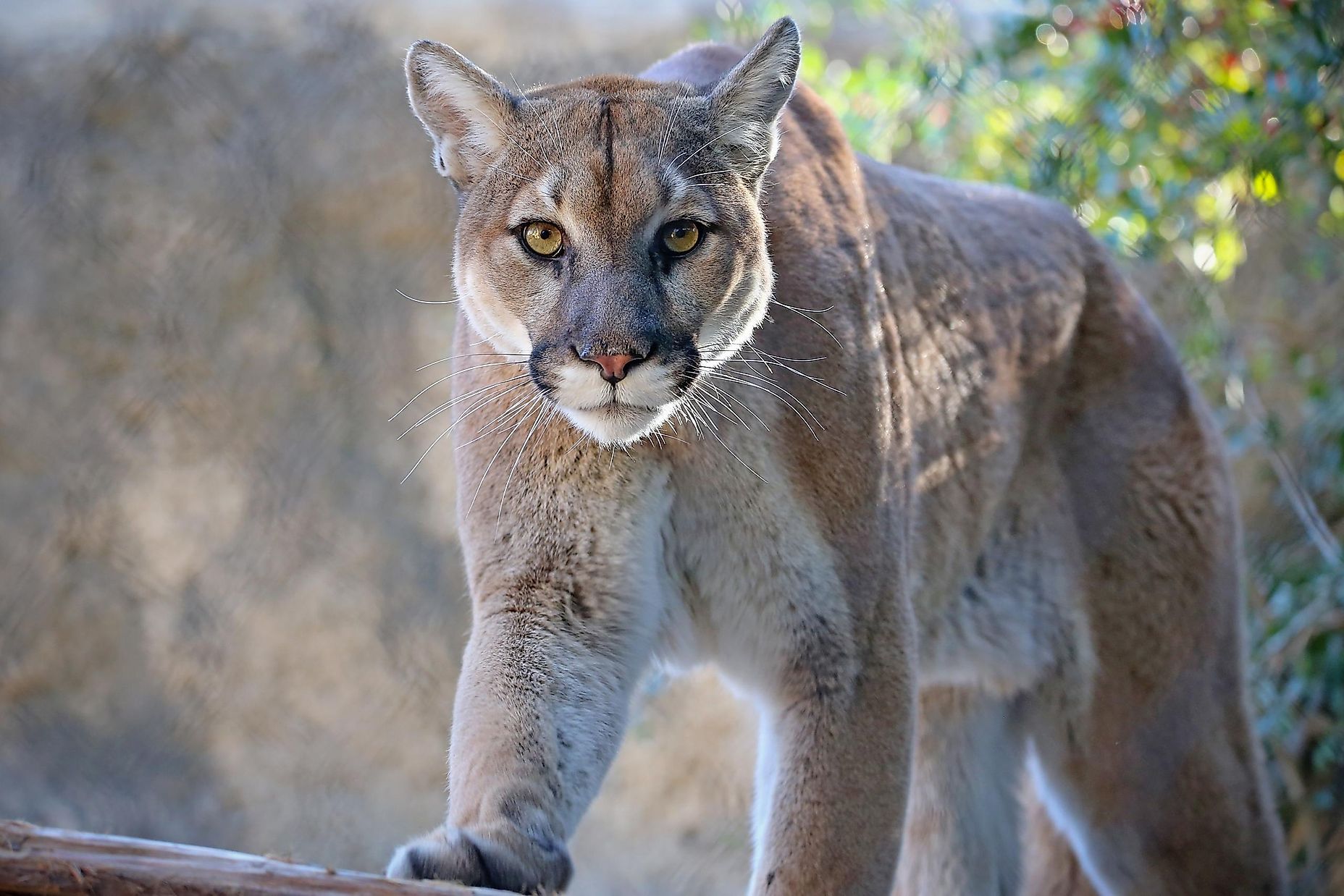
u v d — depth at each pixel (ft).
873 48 46.42
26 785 46.11
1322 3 32.60
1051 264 27.96
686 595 21.74
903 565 22.39
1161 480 27.73
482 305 20.83
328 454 49.75
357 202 51.03
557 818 18.89
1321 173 36.81
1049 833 29.94
